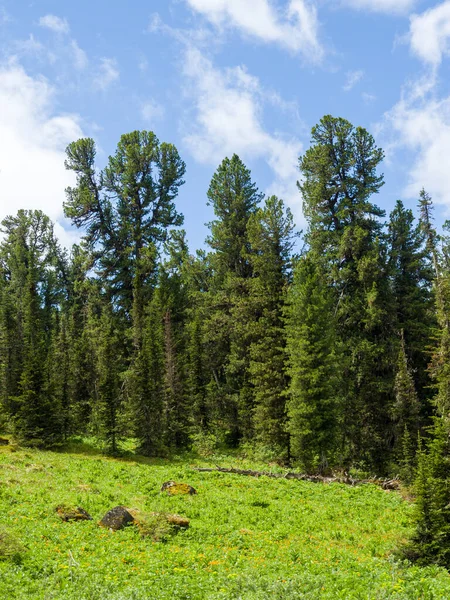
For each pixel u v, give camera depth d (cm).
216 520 2208
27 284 6825
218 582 1323
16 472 2803
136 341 5462
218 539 1902
